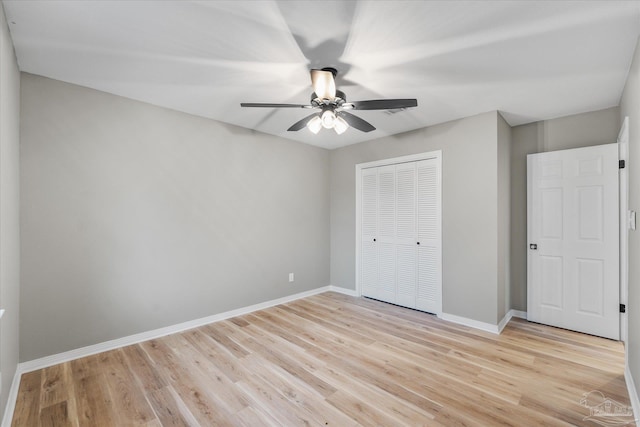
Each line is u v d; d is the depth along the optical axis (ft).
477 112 10.27
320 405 6.17
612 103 9.37
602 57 6.76
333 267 15.62
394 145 12.98
